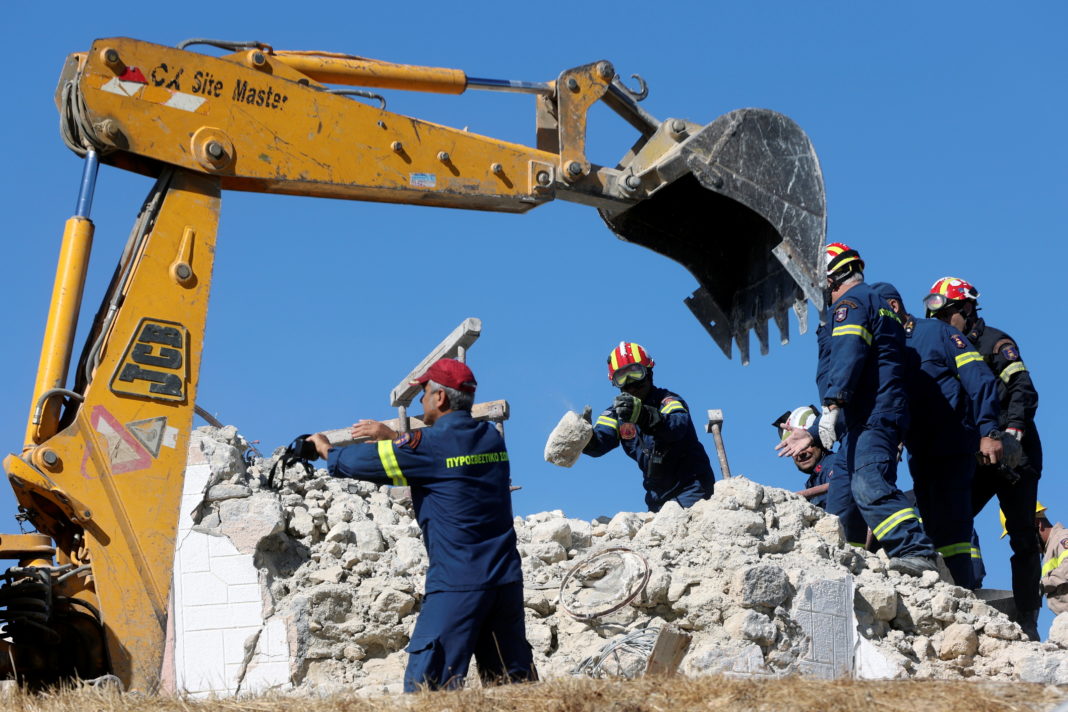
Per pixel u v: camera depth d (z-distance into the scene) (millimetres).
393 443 13133
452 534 13062
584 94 16797
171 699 11961
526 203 16281
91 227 13688
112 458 13281
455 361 13695
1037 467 21516
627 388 20531
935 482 20281
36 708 11578
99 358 13477
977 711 10297
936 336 20516
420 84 16297
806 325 17844
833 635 17312
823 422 19625
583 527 18969
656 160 17141
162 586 13195
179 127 14141
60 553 13781
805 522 19000
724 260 19016
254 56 14922
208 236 14148
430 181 15578
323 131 14953
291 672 16672
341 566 17625
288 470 18594
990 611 18500
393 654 17109
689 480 20531
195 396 13758
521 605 13312
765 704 10672
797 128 17453
